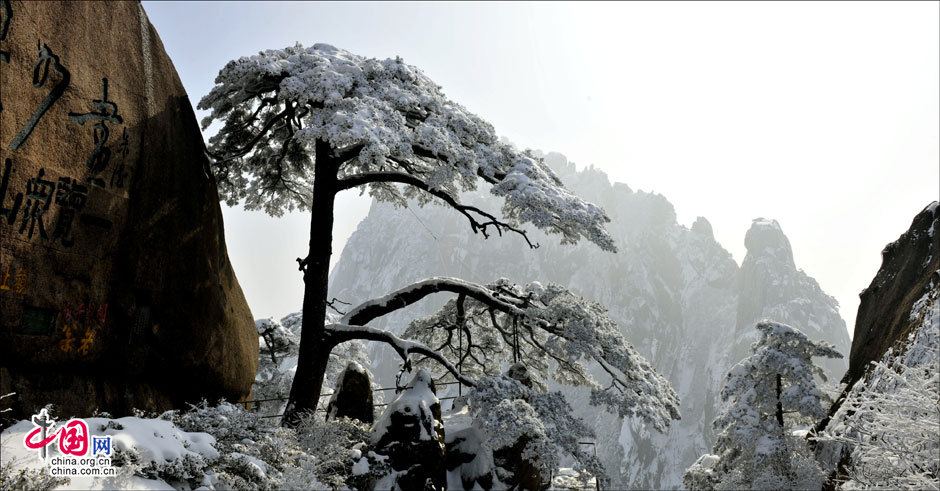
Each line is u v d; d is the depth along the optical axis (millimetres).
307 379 17109
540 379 22906
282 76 16547
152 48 12961
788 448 21938
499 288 20438
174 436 9703
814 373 23422
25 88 9883
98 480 7887
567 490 22016
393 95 16391
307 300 17562
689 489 28609
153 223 12555
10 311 9586
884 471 10227
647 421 17859
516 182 16906
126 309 11922
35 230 10039
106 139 11414
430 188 18516
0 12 9500
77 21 11000
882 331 21438
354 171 21141
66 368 10664
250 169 20000
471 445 17859
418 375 16891
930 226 21812
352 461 14312
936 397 9695
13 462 7516
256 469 10352
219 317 14859
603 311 19641
